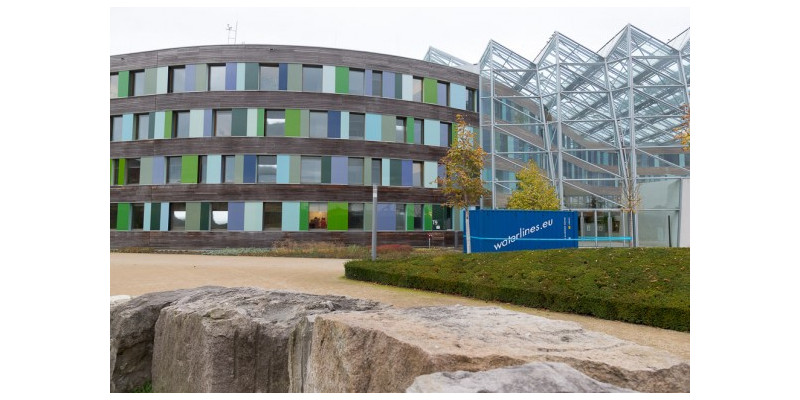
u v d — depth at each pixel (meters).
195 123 31.08
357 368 4.71
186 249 30.02
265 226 30.69
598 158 31.98
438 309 6.16
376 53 32.72
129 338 7.64
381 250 27.66
